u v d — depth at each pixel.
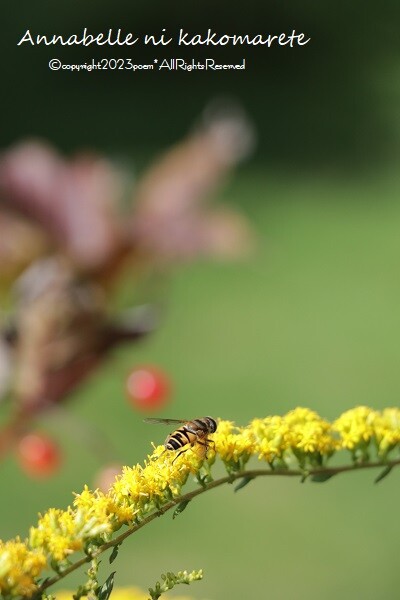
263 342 1.65
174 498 0.55
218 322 1.72
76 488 1.14
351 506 1.13
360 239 2.15
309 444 0.56
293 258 2.04
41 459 0.67
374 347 1.64
